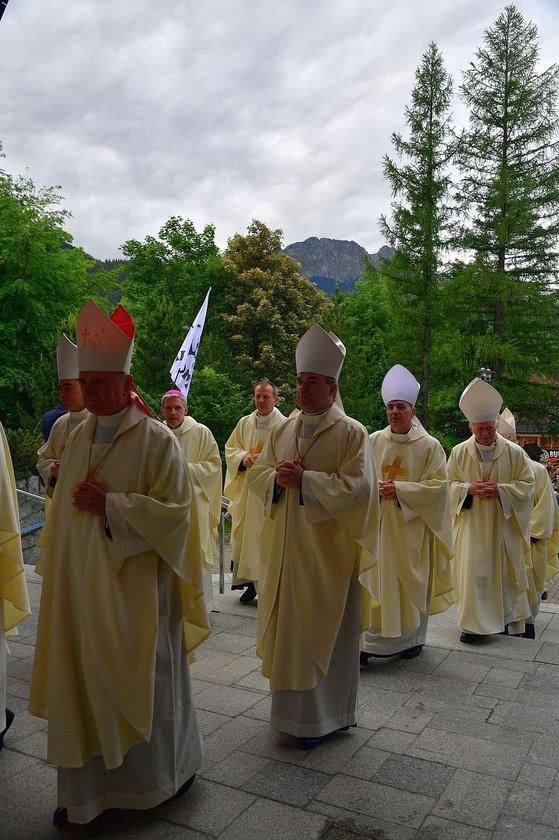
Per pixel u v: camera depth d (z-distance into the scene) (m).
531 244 26.75
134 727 3.07
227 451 7.87
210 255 34.91
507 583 6.58
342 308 24.20
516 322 26.17
